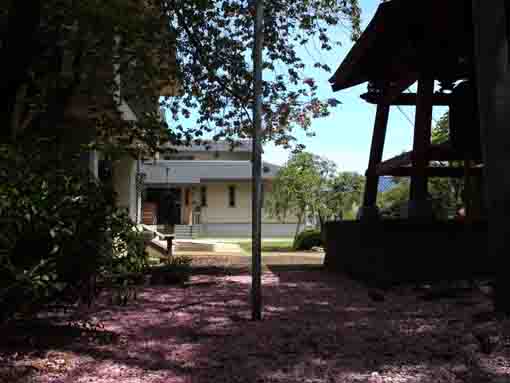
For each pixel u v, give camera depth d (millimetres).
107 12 7230
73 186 3729
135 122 8945
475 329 4016
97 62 8000
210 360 3445
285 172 20438
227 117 10461
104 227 3877
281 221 28641
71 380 3039
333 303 5691
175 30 9164
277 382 2984
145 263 4234
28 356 3527
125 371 3217
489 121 4598
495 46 4590
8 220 3209
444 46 7195
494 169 4543
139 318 4941
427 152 7074
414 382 2922
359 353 3541
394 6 6547
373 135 8820
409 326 4328
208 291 6867
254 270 4785
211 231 30234
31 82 7164
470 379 2938
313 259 13062
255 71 4781
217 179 29406
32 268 3295
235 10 10016
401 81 8406
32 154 3957
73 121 8078
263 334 4172
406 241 6844
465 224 6930
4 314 3424
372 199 8930
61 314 5082
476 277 6820
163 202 30531
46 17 7363
